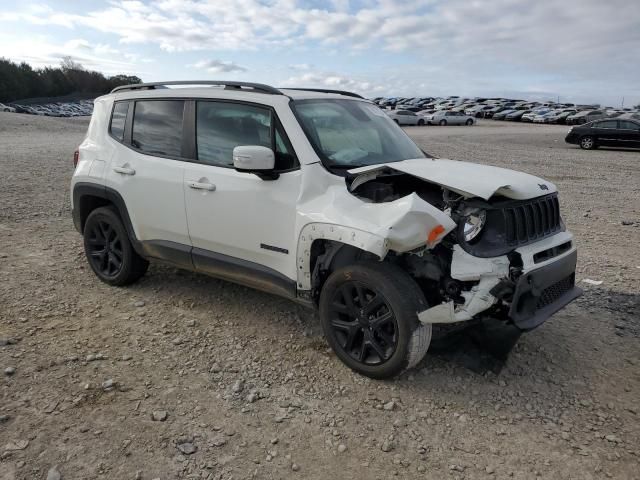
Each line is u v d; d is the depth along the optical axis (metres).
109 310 4.62
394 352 3.41
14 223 7.34
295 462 2.83
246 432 3.06
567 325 4.50
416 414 3.27
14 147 18.08
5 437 2.90
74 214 5.41
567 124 47.28
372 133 4.46
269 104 4.04
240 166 3.64
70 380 3.49
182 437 2.97
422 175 3.62
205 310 4.68
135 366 3.72
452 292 3.33
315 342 4.14
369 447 2.97
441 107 63.28
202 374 3.65
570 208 9.58
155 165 4.60
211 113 4.36
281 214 3.83
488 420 3.22
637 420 3.24
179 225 4.49
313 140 3.88
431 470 2.80
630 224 8.26
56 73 97.69
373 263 3.51
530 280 3.34
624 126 21.91
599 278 5.62
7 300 4.71
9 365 3.63
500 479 2.74
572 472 2.79
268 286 4.09
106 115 5.20
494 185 3.44
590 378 3.70
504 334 3.55
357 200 3.54
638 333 4.36
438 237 3.17
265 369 3.74
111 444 2.90
